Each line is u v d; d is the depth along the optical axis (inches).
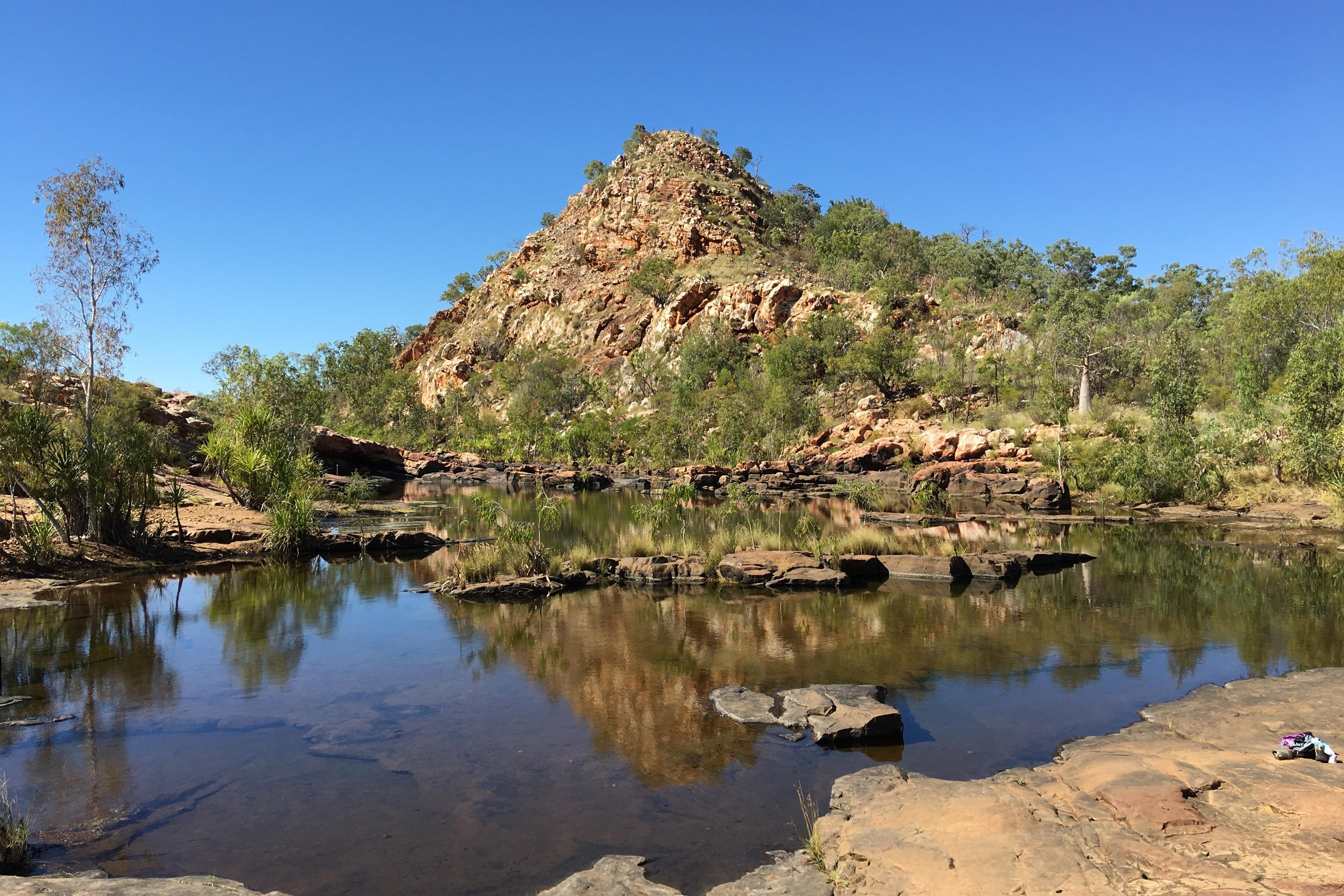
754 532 721.0
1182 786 198.4
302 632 433.4
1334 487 872.3
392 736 277.4
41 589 548.7
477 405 4089.6
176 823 213.5
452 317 5669.3
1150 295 3838.6
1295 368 1053.8
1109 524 965.8
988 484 1350.9
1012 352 2465.6
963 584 562.9
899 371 2362.2
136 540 673.6
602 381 3767.2
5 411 617.9
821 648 387.9
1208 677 329.1
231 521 818.2
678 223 4527.6
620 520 1060.5
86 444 693.9
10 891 157.4
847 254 3971.5
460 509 1187.9
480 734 279.0
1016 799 198.7
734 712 293.4
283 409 1337.4
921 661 362.9
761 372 3021.7
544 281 5068.9
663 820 212.2
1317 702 272.2
